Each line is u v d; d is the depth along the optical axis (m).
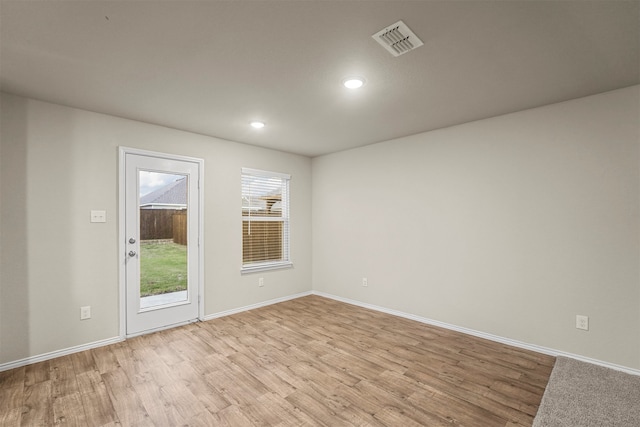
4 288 2.54
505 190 3.10
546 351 2.84
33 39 1.82
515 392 2.21
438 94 2.62
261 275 4.44
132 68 2.18
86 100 2.74
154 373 2.49
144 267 3.35
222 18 1.63
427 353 2.86
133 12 1.58
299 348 2.97
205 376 2.44
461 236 3.42
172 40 1.84
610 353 2.53
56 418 1.93
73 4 1.52
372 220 4.30
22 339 2.62
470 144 3.36
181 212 3.65
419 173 3.79
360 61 2.08
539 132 2.90
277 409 2.03
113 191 3.12
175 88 2.51
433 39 1.83
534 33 1.76
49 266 2.75
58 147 2.82
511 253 3.06
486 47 1.91
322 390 2.25
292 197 4.89
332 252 4.86
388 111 3.02
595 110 2.61
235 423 1.89
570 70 2.20
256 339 3.20
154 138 3.43
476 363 2.66
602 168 2.58
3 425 1.87
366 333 3.37
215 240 3.94
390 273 4.09
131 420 1.92
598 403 2.05
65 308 2.83
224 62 2.10
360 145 4.39
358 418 1.94
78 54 1.99
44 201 2.74
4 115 2.56
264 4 1.52
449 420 1.91
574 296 2.70
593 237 2.62
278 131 3.71
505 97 2.68
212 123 3.39
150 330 3.37
